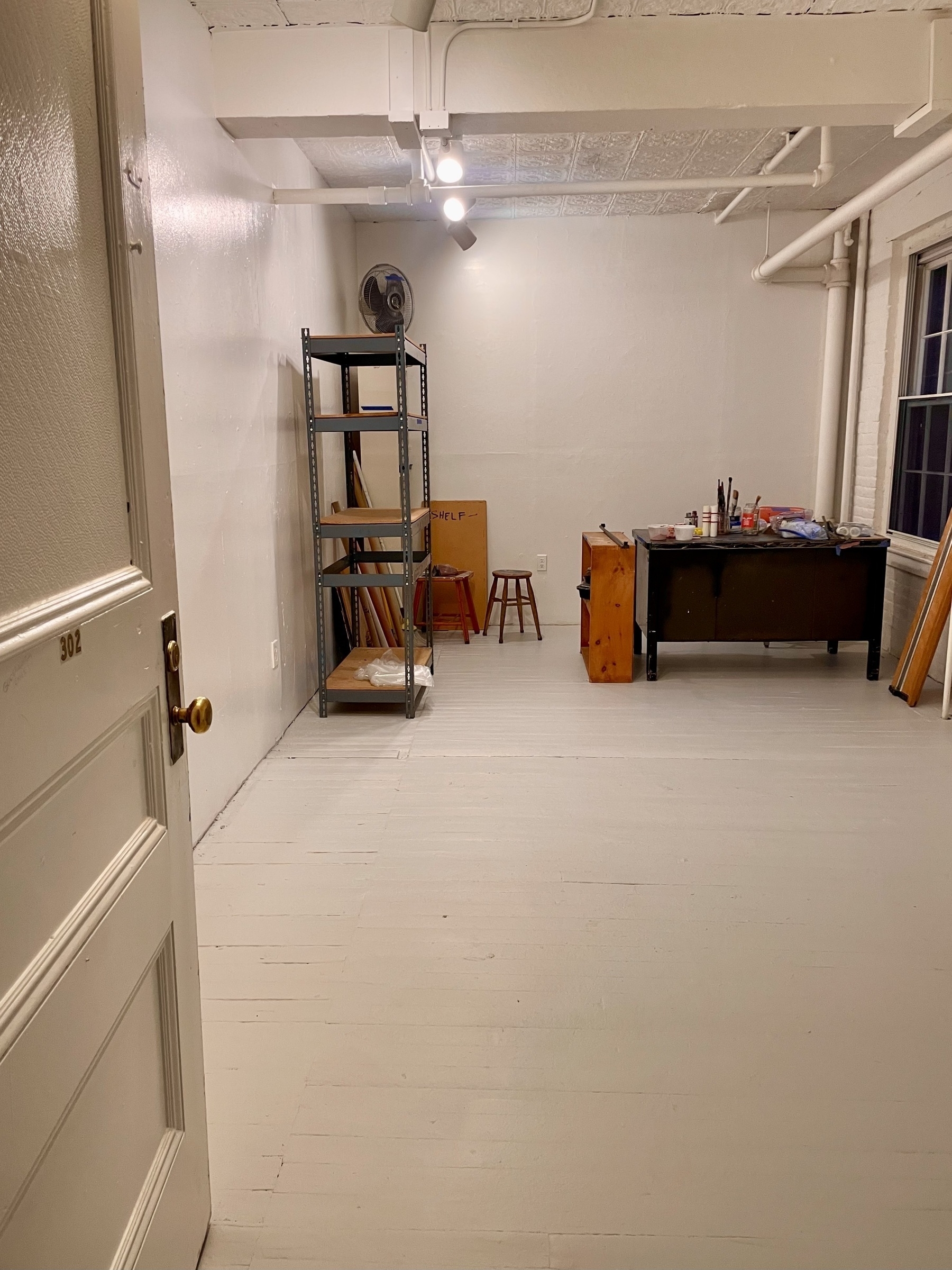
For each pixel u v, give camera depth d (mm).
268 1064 2062
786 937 2572
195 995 1507
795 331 6543
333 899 2822
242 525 3857
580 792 3666
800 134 4648
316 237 5379
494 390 6703
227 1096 1954
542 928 2635
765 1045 2117
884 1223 1631
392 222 6547
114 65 1144
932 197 5215
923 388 5703
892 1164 1768
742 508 6699
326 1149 1806
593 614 5309
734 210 6199
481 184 5812
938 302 5516
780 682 5332
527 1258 1558
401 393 4461
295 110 3574
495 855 3105
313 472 4578
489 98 3619
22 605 926
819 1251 1575
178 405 3111
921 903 2752
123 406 1192
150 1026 1320
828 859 3049
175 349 3090
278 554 4453
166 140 3051
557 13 3510
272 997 2312
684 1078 2006
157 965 1343
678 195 5934
